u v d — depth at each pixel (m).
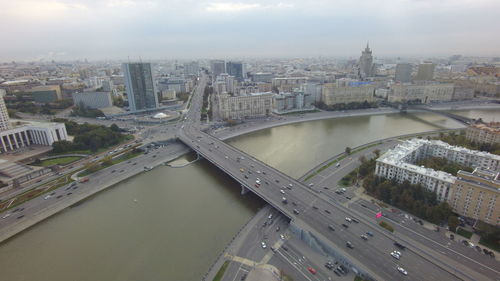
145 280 153.50
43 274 160.62
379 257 154.75
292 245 173.25
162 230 197.00
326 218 190.12
